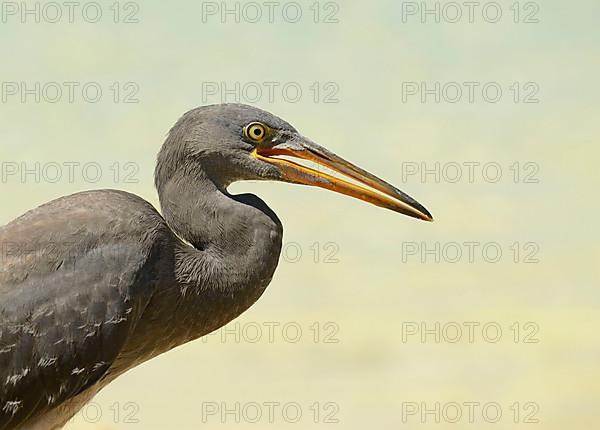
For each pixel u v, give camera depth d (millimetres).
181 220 9820
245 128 9805
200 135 9766
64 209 9398
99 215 9336
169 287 9539
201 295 9680
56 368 9141
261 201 9938
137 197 9711
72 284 9148
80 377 9234
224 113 9812
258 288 9812
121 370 9867
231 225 9727
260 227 9750
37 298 9094
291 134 9938
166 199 9875
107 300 9180
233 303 9789
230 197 9852
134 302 9289
